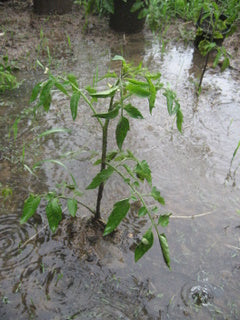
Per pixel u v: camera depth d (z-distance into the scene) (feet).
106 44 16.17
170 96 6.15
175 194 8.89
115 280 6.77
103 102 12.08
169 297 6.59
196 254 7.48
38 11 17.66
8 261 6.90
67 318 6.08
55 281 6.64
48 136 10.26
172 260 7.29
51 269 6.84
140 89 5.41
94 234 7.52
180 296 6.63
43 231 7.55
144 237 5.77
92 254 7.18
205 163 10.01
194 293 6.71
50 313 6.14
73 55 14.84
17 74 13.11
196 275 7.06
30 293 6.41
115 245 7.41
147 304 6.44
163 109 12.16
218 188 9.22
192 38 17.70
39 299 6.33
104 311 6.25
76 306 6.28
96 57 14.89
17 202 8.16
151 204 8.54
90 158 9.61
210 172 9.71
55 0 17.49
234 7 16.71
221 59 16.03
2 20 16.80
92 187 6.19
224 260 7.43
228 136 11.26
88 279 6.73
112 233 7.61
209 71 15.14
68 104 11.79
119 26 17.17
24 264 6.88
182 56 16.10
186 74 14.61
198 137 11.05
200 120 11.87
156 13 17.74
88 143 10.17
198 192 9.02
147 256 7.32
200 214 8.42
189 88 13.61
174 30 18.40
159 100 12.65
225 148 10.71
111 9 16.34
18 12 17.72
